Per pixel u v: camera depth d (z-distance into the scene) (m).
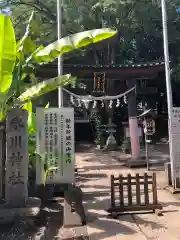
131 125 11.30
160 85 23.22
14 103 5.25
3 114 5.07
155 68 10.56
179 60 19.39
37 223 5.00
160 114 24.72
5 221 4.76
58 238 4.42
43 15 17.28
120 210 5.38
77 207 4.95
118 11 16.89
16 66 5.41
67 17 16.28
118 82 13.42
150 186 7.55
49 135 5.12
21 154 5.04
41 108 5.16
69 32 17.45
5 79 4.61
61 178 5.07
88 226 4.89
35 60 5.24
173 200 6.32
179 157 7.16
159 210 5.44
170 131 7.24
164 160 12.41
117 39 17.75
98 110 18.97
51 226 4.93
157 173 9.48
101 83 10.28
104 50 18.88
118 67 10.40
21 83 5.82
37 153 5.09
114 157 14.02
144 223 4.98
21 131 5.06
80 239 4.38
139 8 17.39
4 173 5.59
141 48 21.25
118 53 19.77
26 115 5.13
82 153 16.27
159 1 18.44
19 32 14.77
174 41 19.81
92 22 17.20
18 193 4.99
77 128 24.31
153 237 4.38
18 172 5.02
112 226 4.87
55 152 5.11
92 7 16.39
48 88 5.13
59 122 5.17
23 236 4.34
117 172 9.96
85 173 9.89
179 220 5.08
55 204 6.21
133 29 18.28
